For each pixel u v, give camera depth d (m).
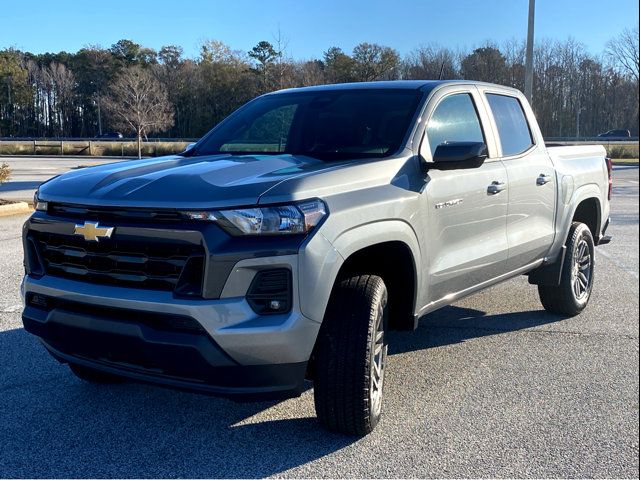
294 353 3.09
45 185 3.65
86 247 3.30
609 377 4.48
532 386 4.32
